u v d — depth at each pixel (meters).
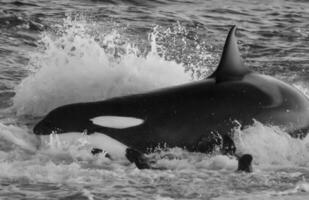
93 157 32.72
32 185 28.44
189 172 31.11
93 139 33.12
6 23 66.44
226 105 34.41
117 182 29.19
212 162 32.56
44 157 32.47
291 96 35.78
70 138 33.25
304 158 34.34
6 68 51.00
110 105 34.03
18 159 32.06
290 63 57.59
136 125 33.53
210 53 60.28
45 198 27.03
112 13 76.31
